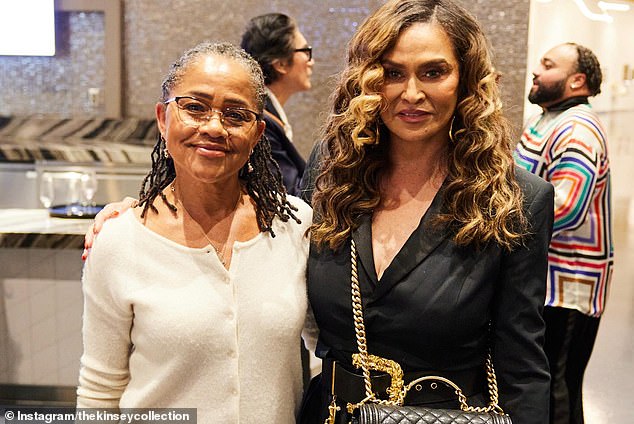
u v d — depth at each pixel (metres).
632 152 5.09
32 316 2.92
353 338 1.31
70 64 5.00
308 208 1.42
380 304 1.27
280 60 2.81
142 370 1.24
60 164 4.68
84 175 3.15
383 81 1.25
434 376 1.27
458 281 1.23
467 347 1.27
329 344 1.35
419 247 1.26
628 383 3.52
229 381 1.23
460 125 1.28
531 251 1.23
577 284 2.56
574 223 2.47
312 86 4.76
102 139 4.96
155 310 1.20
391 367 1.27
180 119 1.18
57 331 2.93
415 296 1.24
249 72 1.21
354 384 1.30
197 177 1.18
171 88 1.21
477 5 4.36
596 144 2.48
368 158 1.36
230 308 1.23
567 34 4.42
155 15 4.88
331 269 1.32
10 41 4.90
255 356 1.25
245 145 1.20
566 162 2.48
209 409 1.23
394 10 1.24
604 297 2.63
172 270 1.23
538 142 2.64
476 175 1.25
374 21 1.25
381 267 1.29
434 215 1.28
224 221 1.28
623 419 3.10
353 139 1.29
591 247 2.55
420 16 1.22
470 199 1.24
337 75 1.46
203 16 4.84
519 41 4.34
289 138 2.78
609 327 4.39
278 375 1.28
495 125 1.26
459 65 1.25
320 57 4.74
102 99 5.01
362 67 1.25
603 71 4.64
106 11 4.84
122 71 4.97
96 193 4.64
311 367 3.12
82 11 4.89
